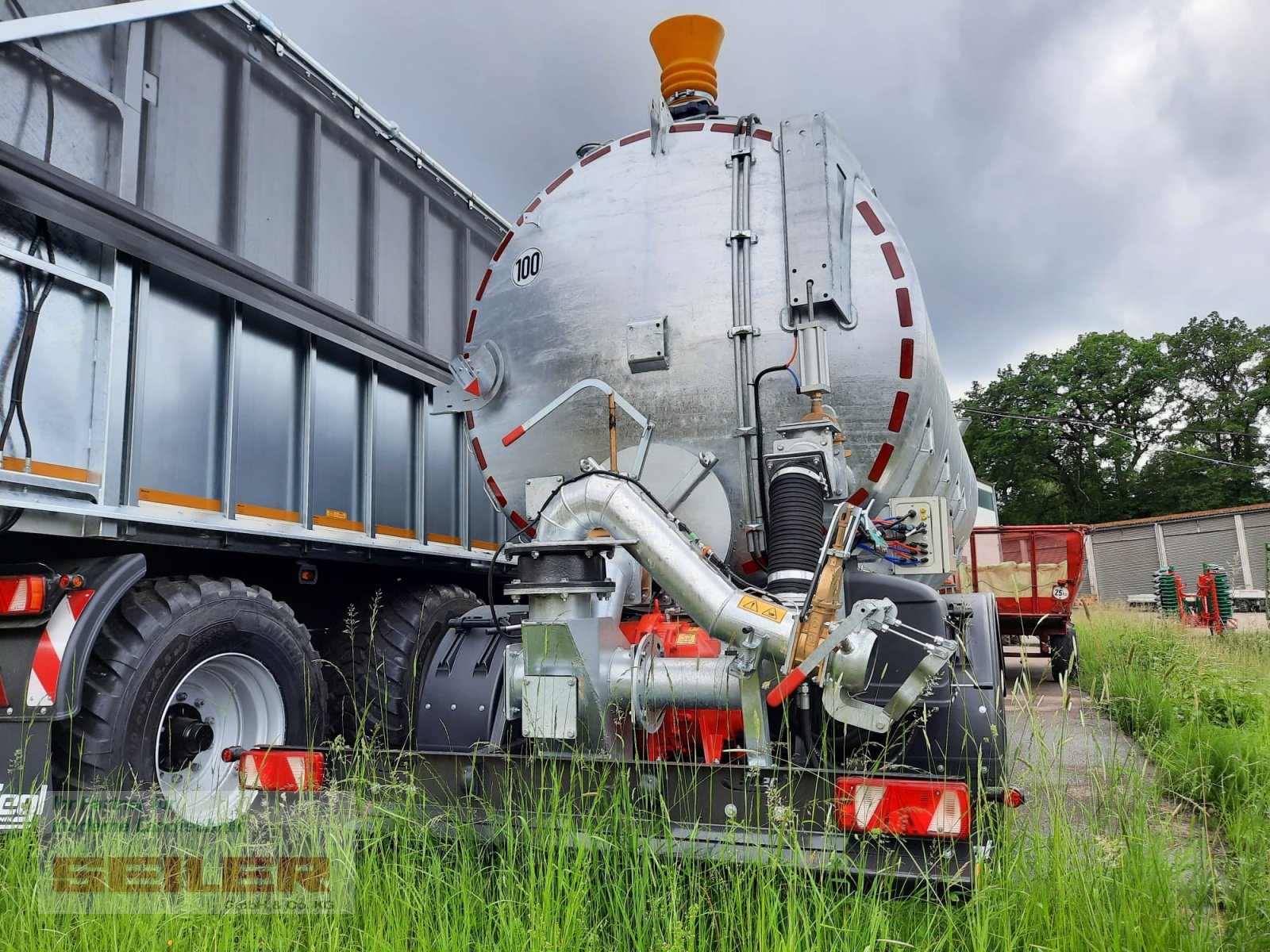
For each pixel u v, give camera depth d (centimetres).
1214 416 4862
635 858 252
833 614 276
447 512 611
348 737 481
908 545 364
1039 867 248
